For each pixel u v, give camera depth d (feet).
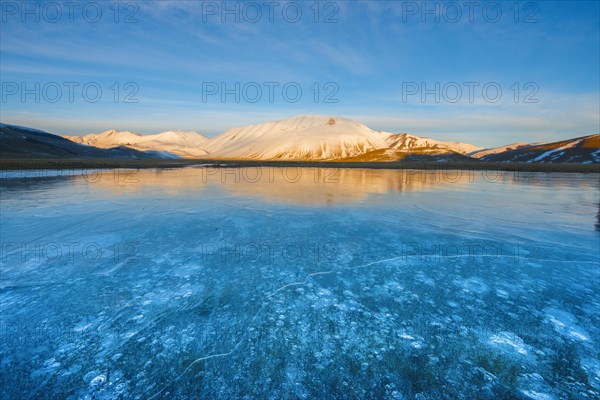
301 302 17.01
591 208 45.44
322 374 11.82
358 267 22.07
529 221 36.65
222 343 13.50
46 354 12.69
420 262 23.13
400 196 56.39
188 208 42.73
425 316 15.70
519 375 11.86
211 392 11.00
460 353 12.98
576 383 11.48
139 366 12.14
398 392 11.06
